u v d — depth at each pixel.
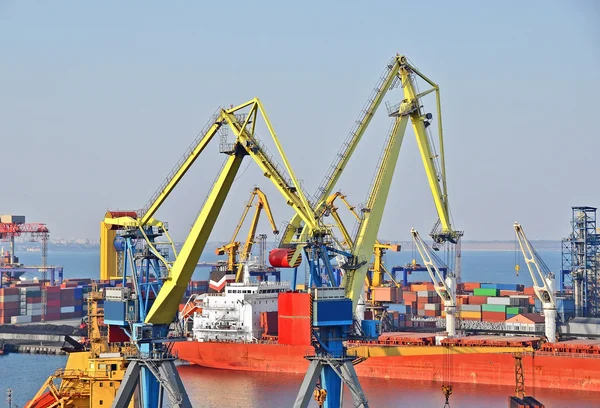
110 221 107.62
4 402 129.00
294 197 100.19
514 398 110.44
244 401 134.38
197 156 103.56
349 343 160.25
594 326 154.00
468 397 135.50
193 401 134.75
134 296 104.38
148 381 101.06
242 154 100.69
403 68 126.62
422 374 153.50
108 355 100.38
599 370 139.88
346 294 114.88
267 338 169.88
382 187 120.25
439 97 134.25
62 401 95.19
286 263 97.50
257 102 98.81
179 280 102.50
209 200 101.31
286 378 157.00
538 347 147.88
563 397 135.50
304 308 94.69
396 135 123.81
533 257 152.38
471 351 149.88
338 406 96.69
